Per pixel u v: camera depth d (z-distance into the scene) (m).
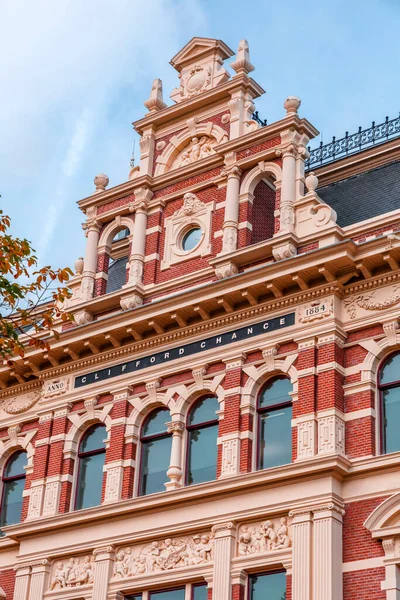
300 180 31.80
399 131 35.84
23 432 35.25
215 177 33.56
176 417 31.11
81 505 32.50
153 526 29.73
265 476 28.05
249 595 27.66
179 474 30.39
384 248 28.72
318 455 27.69
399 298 28.72
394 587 25.66
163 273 33.53
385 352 28.70
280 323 30.17
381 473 27.09
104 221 35.62
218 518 28.61
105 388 33.06
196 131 34.91
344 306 29.64
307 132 32.62
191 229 33.94
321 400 28.53
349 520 27.03
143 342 32.62
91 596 30.06
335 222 30.81
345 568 26.56
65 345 33.75
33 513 32.66
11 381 35.88
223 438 29.80
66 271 27.28
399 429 27.91
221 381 30.73
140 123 36.03
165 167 35.22
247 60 34.59
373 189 33.19
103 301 33.84
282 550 27.30
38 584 31.33
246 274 30.31
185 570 28.66
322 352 29.11
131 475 31.38
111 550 30.28
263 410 29.86
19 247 26.81
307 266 29.50
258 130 32.69
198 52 36.06
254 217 32.66
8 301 26.52
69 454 33.03
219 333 31.27
